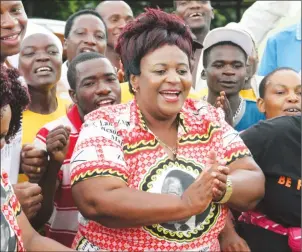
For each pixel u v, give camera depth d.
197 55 7.12
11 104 3.78
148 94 4.15
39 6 10.55
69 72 5.27
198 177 3.98
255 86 6.48
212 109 4.44
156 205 3.91
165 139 4.21
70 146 4.89
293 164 4.87
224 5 10.48
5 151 4.38
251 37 6.32
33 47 5.52
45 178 4.59
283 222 4.91
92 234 4.15
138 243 4.05
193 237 4.08
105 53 6.61
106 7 7.30
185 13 7.53
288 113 5.77
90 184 4.00
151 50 4.14
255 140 4.90
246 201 4.24
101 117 4.17
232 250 4.70
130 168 4.09
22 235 3.71
